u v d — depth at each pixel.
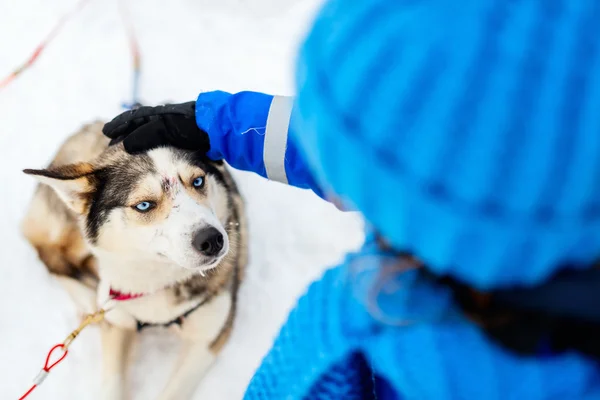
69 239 2.35
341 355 0.93
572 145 0.56
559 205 0.58
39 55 3.27
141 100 3.14
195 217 1.93
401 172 0.62
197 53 3.33
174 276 2.09
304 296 1.03
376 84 0.61
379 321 0.84
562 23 0.57
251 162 1.77
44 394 2.28
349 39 0.64
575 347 0.72
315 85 0.68
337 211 2.79
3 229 2.67
